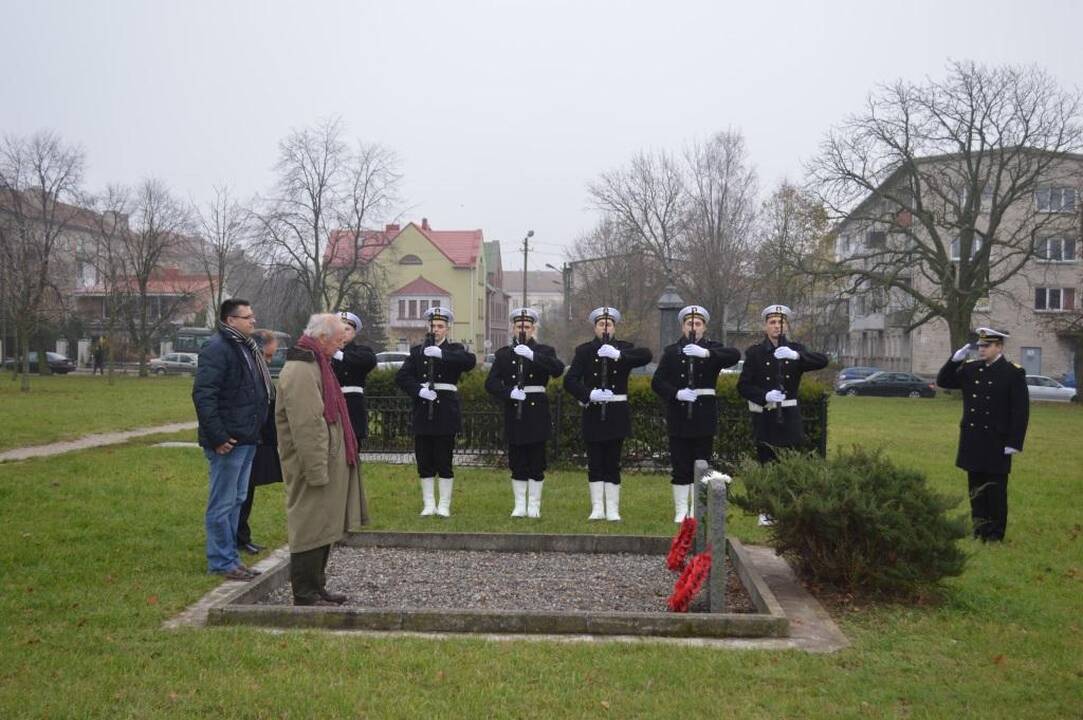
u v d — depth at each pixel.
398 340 70.56
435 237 74.44
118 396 30.81
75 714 4.16
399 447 14.06
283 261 45.19
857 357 67.12
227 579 6.71
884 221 38.44
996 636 5.54
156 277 56.22
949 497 6.29
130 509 9.31
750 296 46.72
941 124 37.28
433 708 4.28
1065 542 8.47
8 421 19.95
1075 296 48.84
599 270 57.19
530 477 9.52
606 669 4.78
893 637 5.47
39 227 52.66
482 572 7.11
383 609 5.50
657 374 9.37
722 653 5.08
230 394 6.83
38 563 7.02
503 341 95.38
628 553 7.83
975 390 8.64
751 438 12.47
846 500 6.13
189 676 4.64
